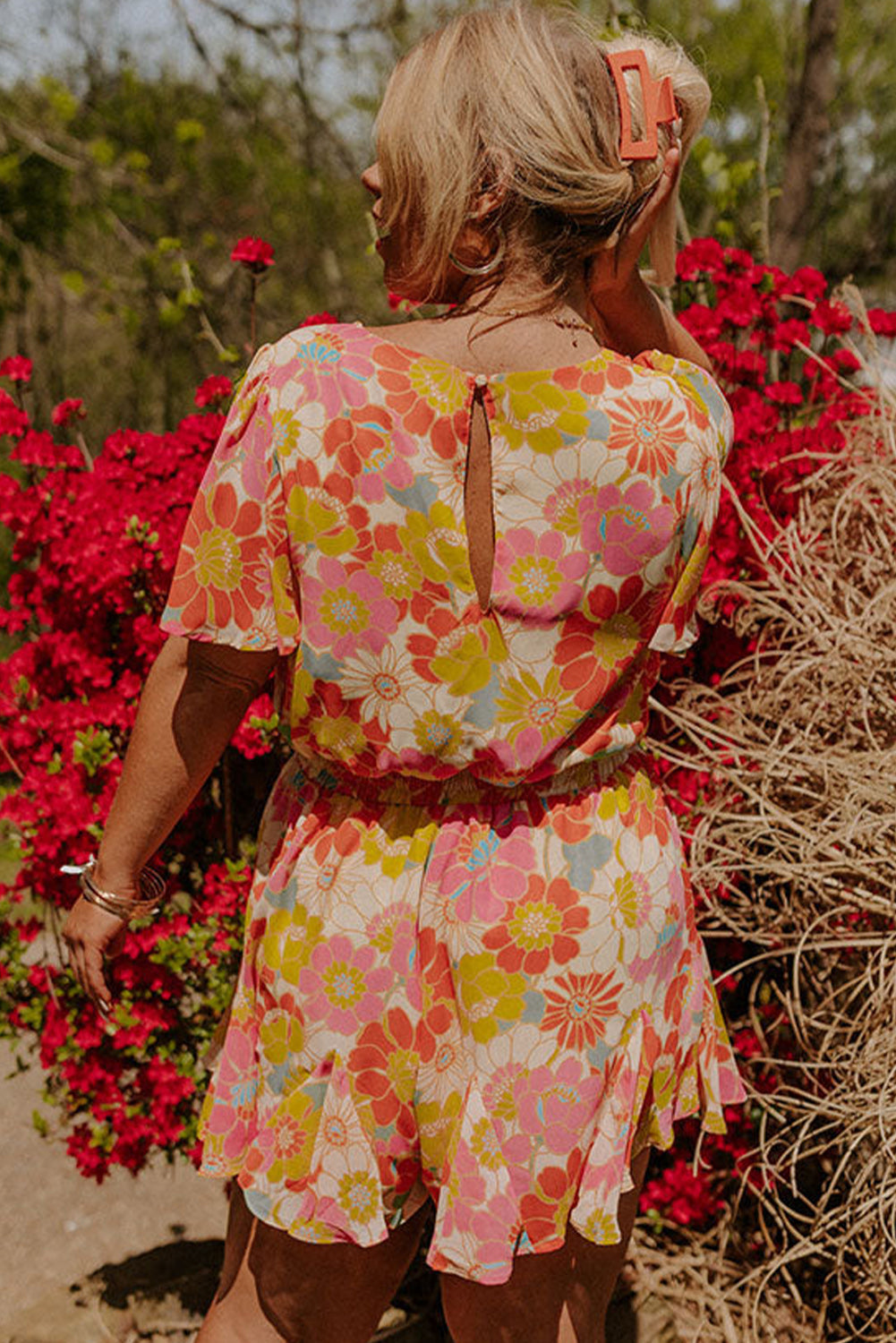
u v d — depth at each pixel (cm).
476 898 116
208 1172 127
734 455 229
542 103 111
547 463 111
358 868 119
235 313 714
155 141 788
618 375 114
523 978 116
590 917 118
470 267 115
